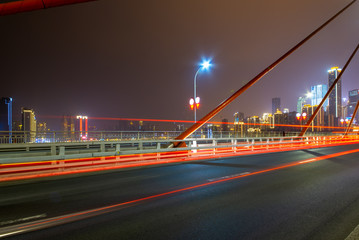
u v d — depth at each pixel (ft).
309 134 119.55
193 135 79.77
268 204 16.28
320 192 19.45
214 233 11.73
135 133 72.64
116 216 13.99
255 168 31.76
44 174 24.52
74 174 26.63
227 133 94.48
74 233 11.73
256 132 105.81
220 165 34.63
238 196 18.19
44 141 58.44
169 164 35.60
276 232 11.87
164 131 77.36
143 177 25.55
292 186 21.50
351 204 16.31
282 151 60.18
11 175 22.58
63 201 16.96
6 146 40.14
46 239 11.09
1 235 11.48
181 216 13.98
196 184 22.24
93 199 17.40
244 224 12.84
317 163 36.96
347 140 121.70
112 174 27.27
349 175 26.96
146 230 12.06
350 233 11.36
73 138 62.54
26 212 14.70
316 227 12.50
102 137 67.10
